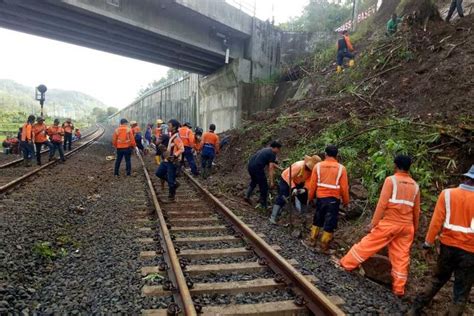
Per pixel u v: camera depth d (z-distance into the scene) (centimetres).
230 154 1359
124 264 471
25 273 441
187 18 2006
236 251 529
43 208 748
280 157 1000
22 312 348
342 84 1248
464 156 650
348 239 602
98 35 1972
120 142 1242
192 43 2050
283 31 2545
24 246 518
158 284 417
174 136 857
